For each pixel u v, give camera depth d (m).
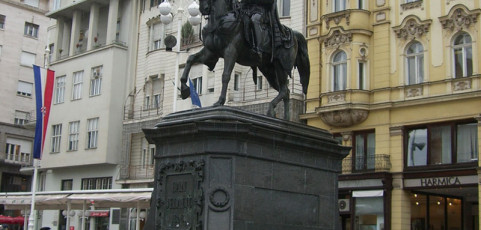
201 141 10.30
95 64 44.22
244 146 10.27
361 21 32.09
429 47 30.28
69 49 47.81
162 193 10.70
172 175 10.62
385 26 31.81
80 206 31.81
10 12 59.88
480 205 27.50
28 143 57.50
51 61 49.44
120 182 41.50
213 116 10.27
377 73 31.80
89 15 47.03
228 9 11.23
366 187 30.86
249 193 10.22
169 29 41.75
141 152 41.62
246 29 11.25
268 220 10.40
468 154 28.50
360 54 31.92
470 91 28.42
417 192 30.69
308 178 11.25
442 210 31.78
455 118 28.83
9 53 59.31
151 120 40.88
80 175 44.66
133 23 44.19
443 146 29.33
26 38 60.66
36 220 46.59
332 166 11.80
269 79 12.38
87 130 43.81
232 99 36.12
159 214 10.62
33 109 60.34
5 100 58.44
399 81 31.00
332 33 32.69
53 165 45.53
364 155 31.64
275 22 11.84
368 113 31.73
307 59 12.80
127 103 43.06
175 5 41.47
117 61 43.38
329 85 32.75
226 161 10.15
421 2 30.78
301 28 34.81
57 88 47.00
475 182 27.83
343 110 31.64
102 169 43.25
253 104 34.88
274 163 10.70
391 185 30.42
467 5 29.14
